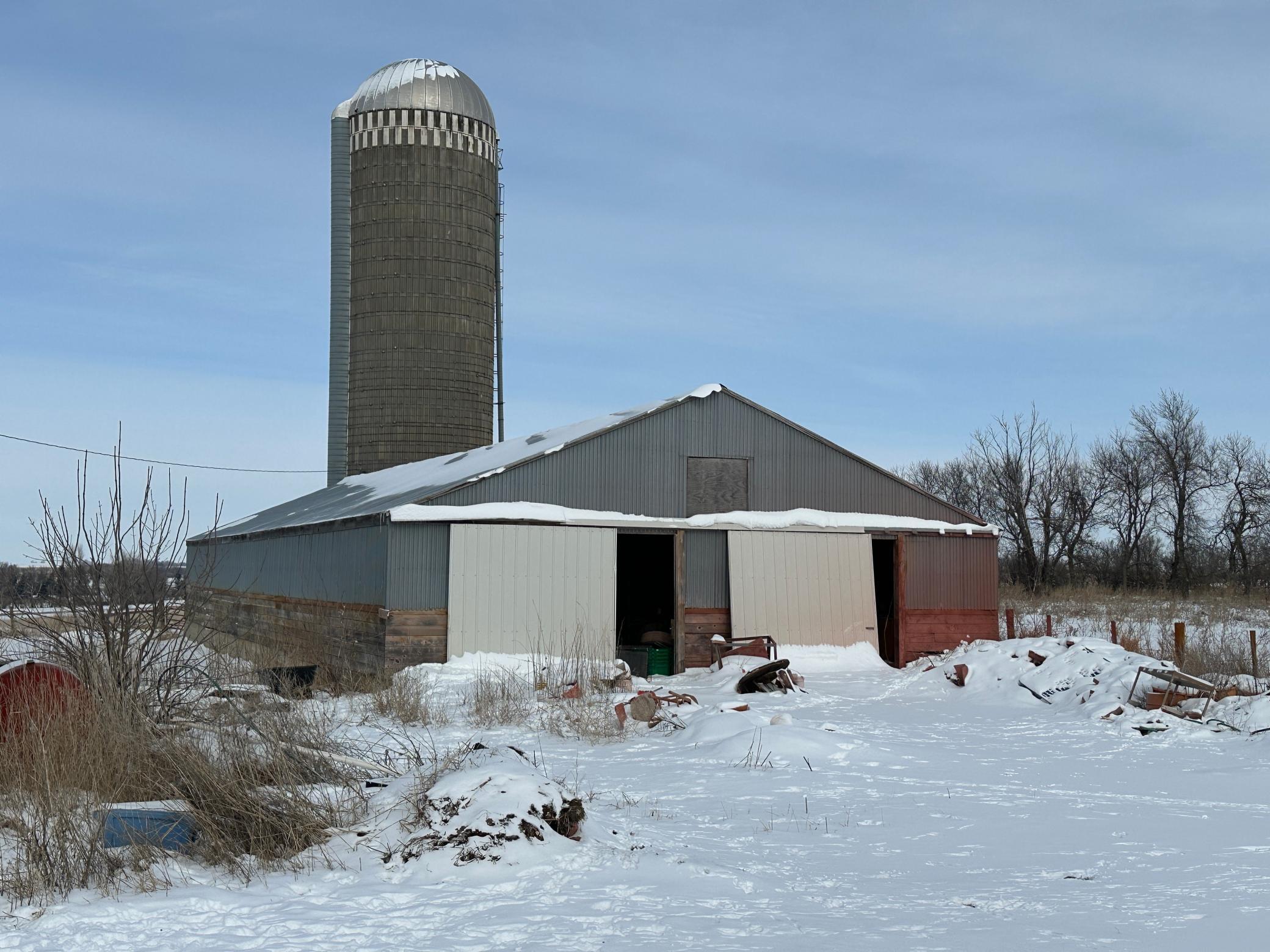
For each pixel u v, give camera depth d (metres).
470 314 43.31
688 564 24.55
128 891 7.11
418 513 22.03
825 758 12.74
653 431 24.55
